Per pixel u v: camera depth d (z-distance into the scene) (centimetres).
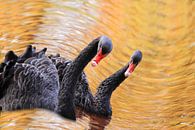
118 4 1833
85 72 1394
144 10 1897
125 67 1321
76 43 1494
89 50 1258
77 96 1302
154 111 1352
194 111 1367
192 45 1741
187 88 1487
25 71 1234
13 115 1189
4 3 1662
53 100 1234
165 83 1510
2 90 1235
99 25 1647
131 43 1655
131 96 1408
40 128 1147
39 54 1294
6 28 1519
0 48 1411
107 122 1272
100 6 1752
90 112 1291
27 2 1673
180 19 1903
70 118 1232
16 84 1223
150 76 1527
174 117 1333
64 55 1432
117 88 1420
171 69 1591
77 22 1612
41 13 1620
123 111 1328
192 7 1980
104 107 1294
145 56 1633
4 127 1138
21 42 1452
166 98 1427
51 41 1478
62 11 1653
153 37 1755
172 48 1716
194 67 1606
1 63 1259
